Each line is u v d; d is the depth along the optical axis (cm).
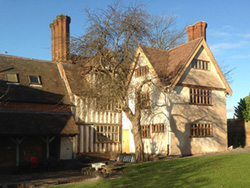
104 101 1688
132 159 1853
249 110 2622
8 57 2264
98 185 1163
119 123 2348
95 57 1692
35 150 1909
